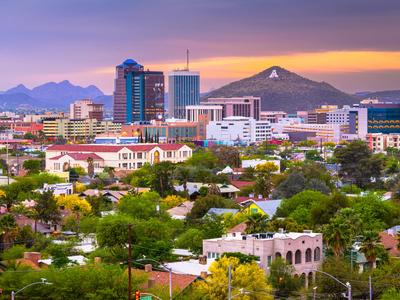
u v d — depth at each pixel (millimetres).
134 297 158625
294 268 193125
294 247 197375
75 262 196750
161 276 173000
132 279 163000
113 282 162625
